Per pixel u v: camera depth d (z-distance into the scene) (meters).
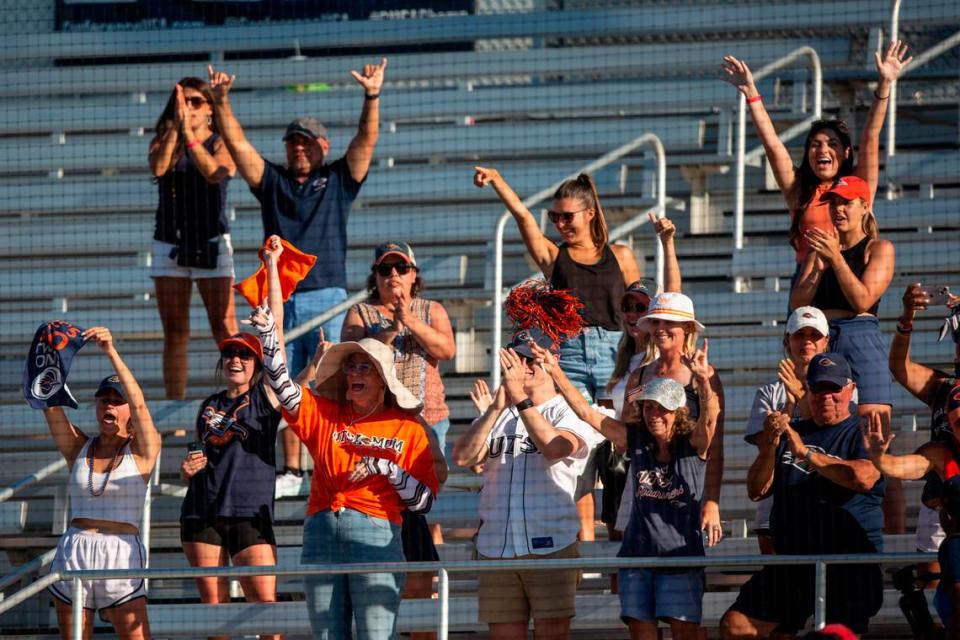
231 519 22.25
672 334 21.42
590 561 19.20
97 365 31.86
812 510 19.98
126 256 37.41
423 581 22.33
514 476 21.03
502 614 20.47
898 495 23.05
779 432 19.81
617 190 35.81
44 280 34.91
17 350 34.53
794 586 19.81
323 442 20.31
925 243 30.08
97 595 21.86
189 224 28.11
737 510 25.30
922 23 36.62
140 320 33.28
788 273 29.89
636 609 19.77
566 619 20.36
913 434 25.42
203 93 28.42
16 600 20.91
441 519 25.25
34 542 26.88
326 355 20.56
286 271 21.58
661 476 20.06
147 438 22.53
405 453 20.38
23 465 29.08
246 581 22.45
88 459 22.48
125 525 22.23
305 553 20.25
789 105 37.62
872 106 25.55
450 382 30.11
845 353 22.58
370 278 24.52
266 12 42.53
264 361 20.23
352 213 35.72
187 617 22.44
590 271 24.16
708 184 34.38
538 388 21.50
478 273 33.03
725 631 19.95
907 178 31.77
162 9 42.81
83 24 43.19
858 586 19.69
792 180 24.97
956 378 21.53
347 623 19.97
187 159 28.17
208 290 28.36
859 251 23.25
